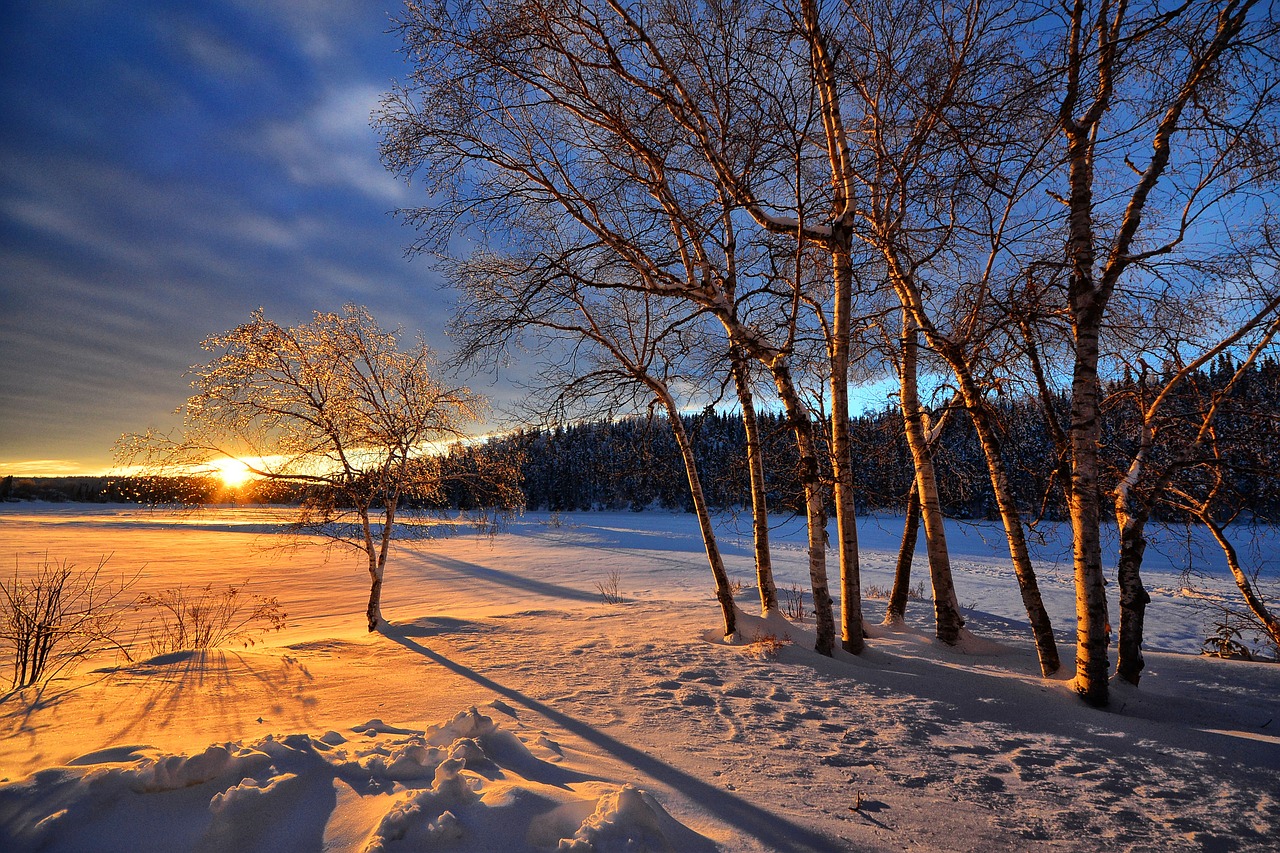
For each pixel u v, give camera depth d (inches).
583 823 103.2
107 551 1125.1
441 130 281.0
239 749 121.3
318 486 414.0
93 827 96.5
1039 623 270.5
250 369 386.6
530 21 267.3
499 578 823.1
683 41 278.2
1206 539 708.0
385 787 114.0
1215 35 212.8
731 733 187.8
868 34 297.3
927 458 361.4
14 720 169.5
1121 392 275.0
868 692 238.2
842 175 287.7
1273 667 273.1
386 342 431.2
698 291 303.0
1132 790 153.0
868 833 124.2
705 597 604.7
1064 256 266.7
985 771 163.5
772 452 338.3
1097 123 258.4
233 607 569.3
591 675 256.4
